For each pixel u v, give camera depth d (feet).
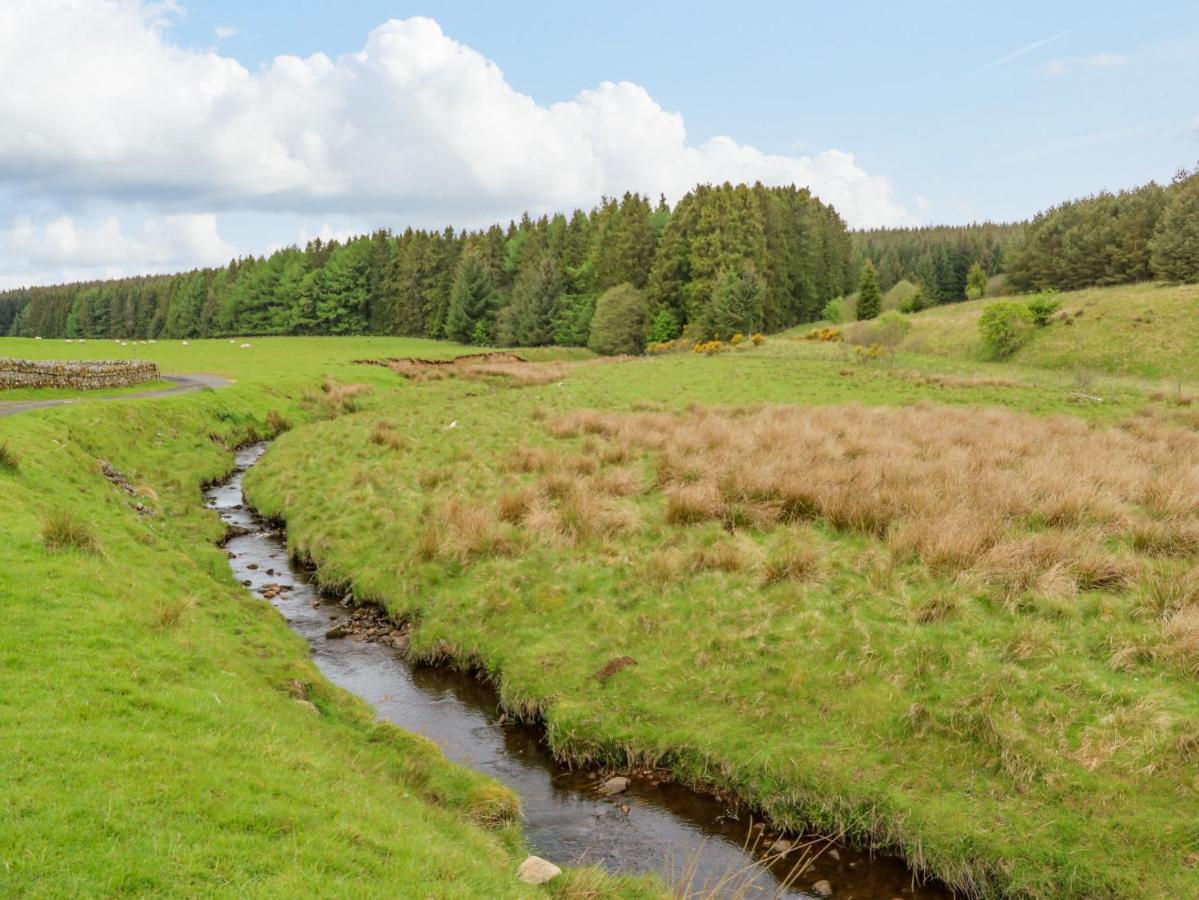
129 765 19.54
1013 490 44.39
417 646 37.60
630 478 52.90
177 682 26.17
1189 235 216.74
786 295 322.75
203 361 167.63
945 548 36.32
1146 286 215.31
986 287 338.54
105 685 23.98
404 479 60.29
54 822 16.58
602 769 28.78
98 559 35.96
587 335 322.96
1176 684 26.68
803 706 28.63
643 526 44.78
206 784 19.60
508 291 385.91
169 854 16.40
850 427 69.00
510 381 161.79
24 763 18.54
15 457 47.14
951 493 44.80
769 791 26.00
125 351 180.24
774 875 23.17
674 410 92.63
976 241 437.58
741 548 39.55
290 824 18.74
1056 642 29.19
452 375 170.81
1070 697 26.58
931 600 32.40
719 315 254.88
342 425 91.40
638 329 298.35
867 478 48.60
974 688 27.50
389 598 42.32
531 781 28.14
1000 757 24.88
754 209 294.66
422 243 388.57
